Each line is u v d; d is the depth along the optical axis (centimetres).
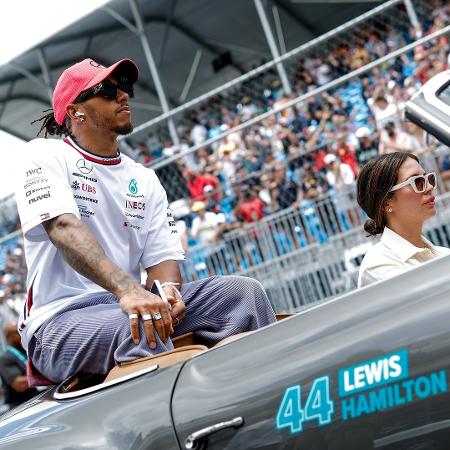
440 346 182
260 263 835
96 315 261
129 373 235
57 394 244
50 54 1535
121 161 290
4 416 257
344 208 802
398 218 279
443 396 180
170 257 298
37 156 272
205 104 1327
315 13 1603
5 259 991
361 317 195
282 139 927
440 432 180
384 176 277
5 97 1603
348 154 844
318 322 202
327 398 193
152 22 1534
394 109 848
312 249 813
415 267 198
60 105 281
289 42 1683
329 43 1204
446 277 189
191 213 907
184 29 1591
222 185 924
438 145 754
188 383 212
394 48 1153
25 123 1662
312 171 864
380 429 187
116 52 1606
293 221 823
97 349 257
